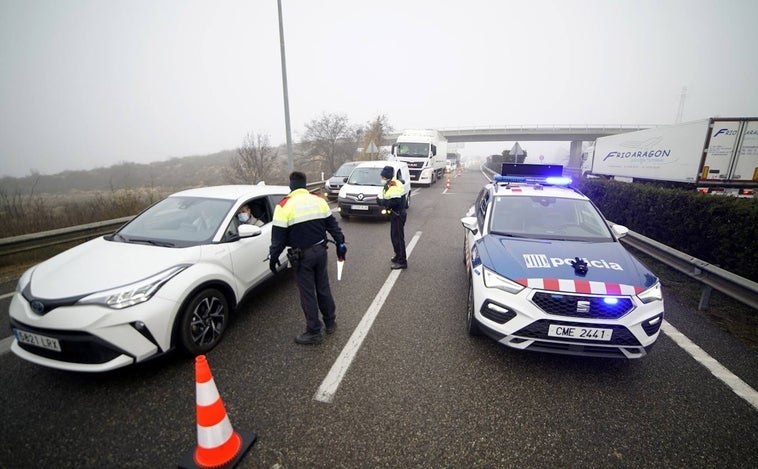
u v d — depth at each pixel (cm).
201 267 314
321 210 336
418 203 1379
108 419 238
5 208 763
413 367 302
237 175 2077
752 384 286
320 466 206
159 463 208
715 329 379
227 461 206
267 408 252
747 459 215
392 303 435
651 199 728
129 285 267
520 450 219
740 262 494
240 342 340
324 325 376
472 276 348
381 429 234
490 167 4559
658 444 225
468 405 257
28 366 294
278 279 511
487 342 345
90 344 250
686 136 1159
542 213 421
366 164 1116
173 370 292
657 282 295
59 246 641
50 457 210
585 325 270
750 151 1051
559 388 277
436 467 206
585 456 216
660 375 295
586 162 2328
